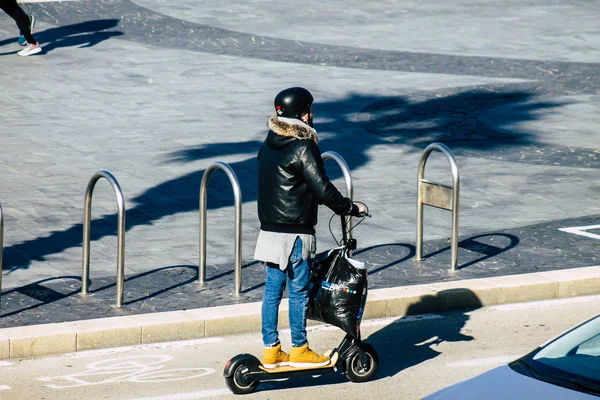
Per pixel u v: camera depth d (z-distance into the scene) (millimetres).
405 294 18688
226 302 18344
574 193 26625
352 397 14820
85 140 31078
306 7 55969
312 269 15000
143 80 39500
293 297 14883
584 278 19750
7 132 31719
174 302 18234
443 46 46938
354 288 14859
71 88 37969
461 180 27797
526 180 27859
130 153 29766
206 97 37094
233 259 21062
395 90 38812
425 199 20766
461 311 18906
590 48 47438
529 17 55000
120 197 17703
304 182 14523
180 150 30250
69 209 24359
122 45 45406
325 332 17797
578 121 34844
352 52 45188
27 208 24312
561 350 11367
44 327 16625
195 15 52531
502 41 48438
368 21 52500
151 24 49969
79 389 14922
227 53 44469
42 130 32094
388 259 21094
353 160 29750
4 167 27875
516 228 23484
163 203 25188
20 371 15617
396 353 16719
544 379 10875
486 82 40406
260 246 14766
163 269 20250
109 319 17125
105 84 38719
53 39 46031
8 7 42125
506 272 20266
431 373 15797
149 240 22250
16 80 38844
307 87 38906
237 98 37031
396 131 33250
